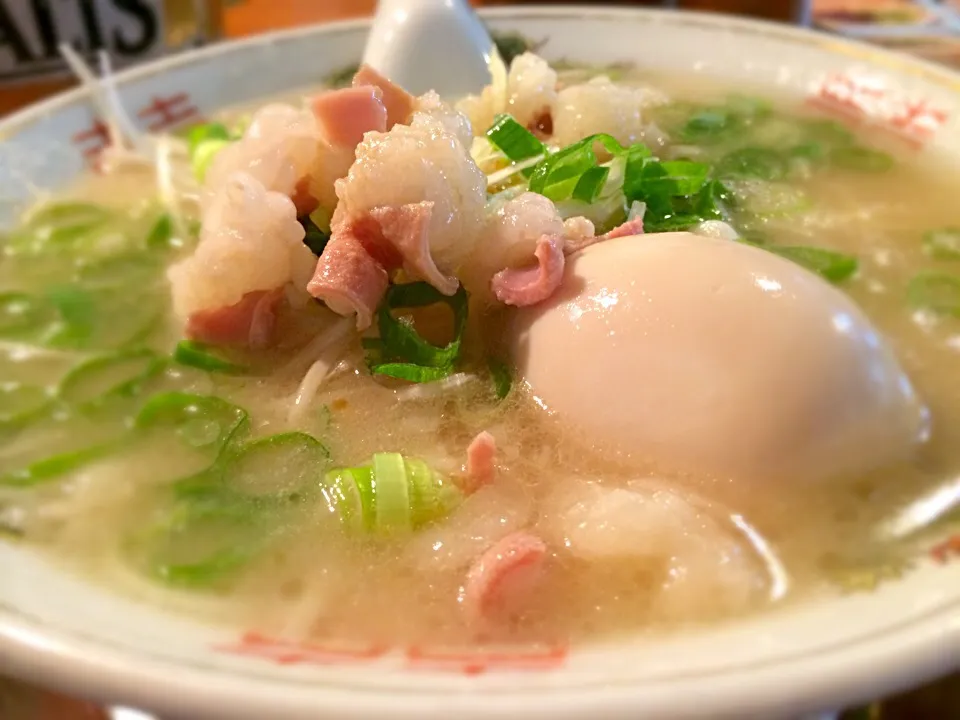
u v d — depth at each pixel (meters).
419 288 0.11
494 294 0.11
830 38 0.21
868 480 0.09
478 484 0.10
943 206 0.16
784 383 0.09
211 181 0.14
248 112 0.21
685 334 0.09
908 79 0.19
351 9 0.29
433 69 0.19
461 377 0.11
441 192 0.11
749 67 0.21
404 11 0.19
